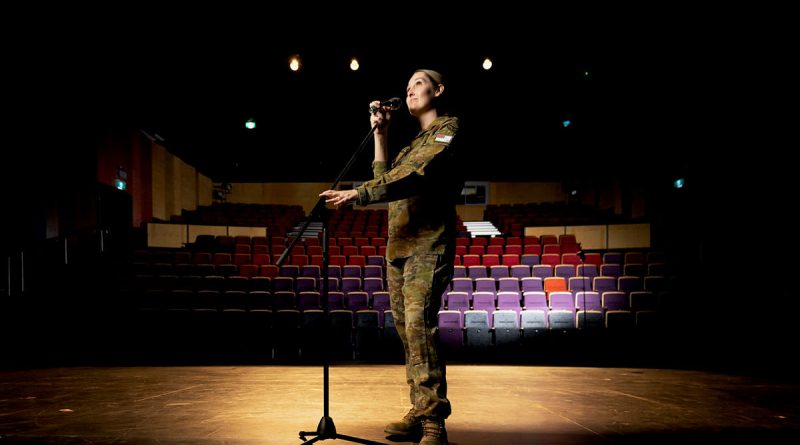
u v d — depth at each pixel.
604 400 3.21
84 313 6.71
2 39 7.72
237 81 11.46
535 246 10.06
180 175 14.65
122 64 9.89
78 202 9.51
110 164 10.41
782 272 7.61
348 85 11.97
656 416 2.76
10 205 8.23
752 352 6.64
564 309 7.34
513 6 9.01
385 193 2.02
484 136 14.27
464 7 9.05
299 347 6.84
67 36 8.66
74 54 9.02
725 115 9.10
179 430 2.37
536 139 14.42
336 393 3.38
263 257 9.21
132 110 11.12
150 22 8.98
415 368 2.13
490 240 10.76
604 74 11.27
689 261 8.78
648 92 11.05
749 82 8.29
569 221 13.25
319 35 9.90
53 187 9.07
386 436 2.29
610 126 13.18
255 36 9.77
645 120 11.85
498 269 8.62
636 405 3.06
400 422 2.28
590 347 6.91
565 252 10.14
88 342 6.57
